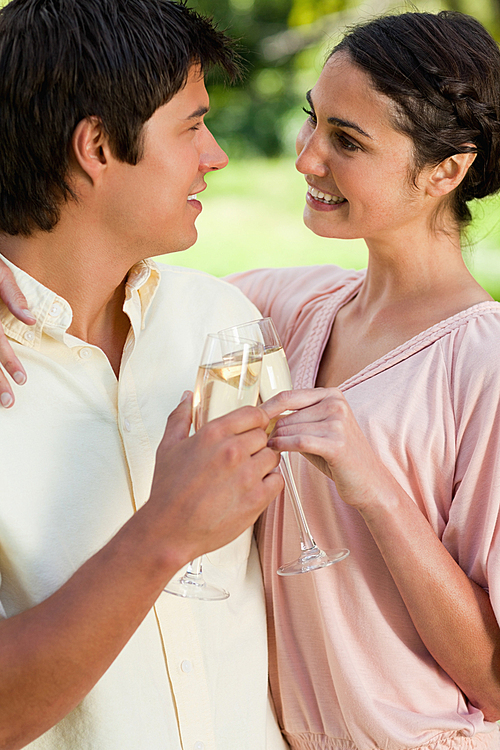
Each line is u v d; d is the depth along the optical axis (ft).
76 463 4.47
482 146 5.30
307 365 5.89
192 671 4.56
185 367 5.11
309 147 5.46
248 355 3.85
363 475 4.32
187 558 3.59
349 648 5.01
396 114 5.09
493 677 4.90
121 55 4.11
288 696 5.31
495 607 4.69
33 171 4.29
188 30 4.35
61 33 4.11
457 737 4.99
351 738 5.07
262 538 5.42
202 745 4.54
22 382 4.15
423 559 4.59
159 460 3.72
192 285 5.51
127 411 4.67
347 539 5.09
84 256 4.52
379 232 5.47
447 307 5.43
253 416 3.63
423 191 5.32
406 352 5.24
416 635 5.10
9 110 4.21
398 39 5.12
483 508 4.83
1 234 4.56
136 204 4.38
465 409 4.90
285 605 5.33
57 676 3.63
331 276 6.56
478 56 5.19
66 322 4.45
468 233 5.85
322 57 5.93
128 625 3.65
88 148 4.23
